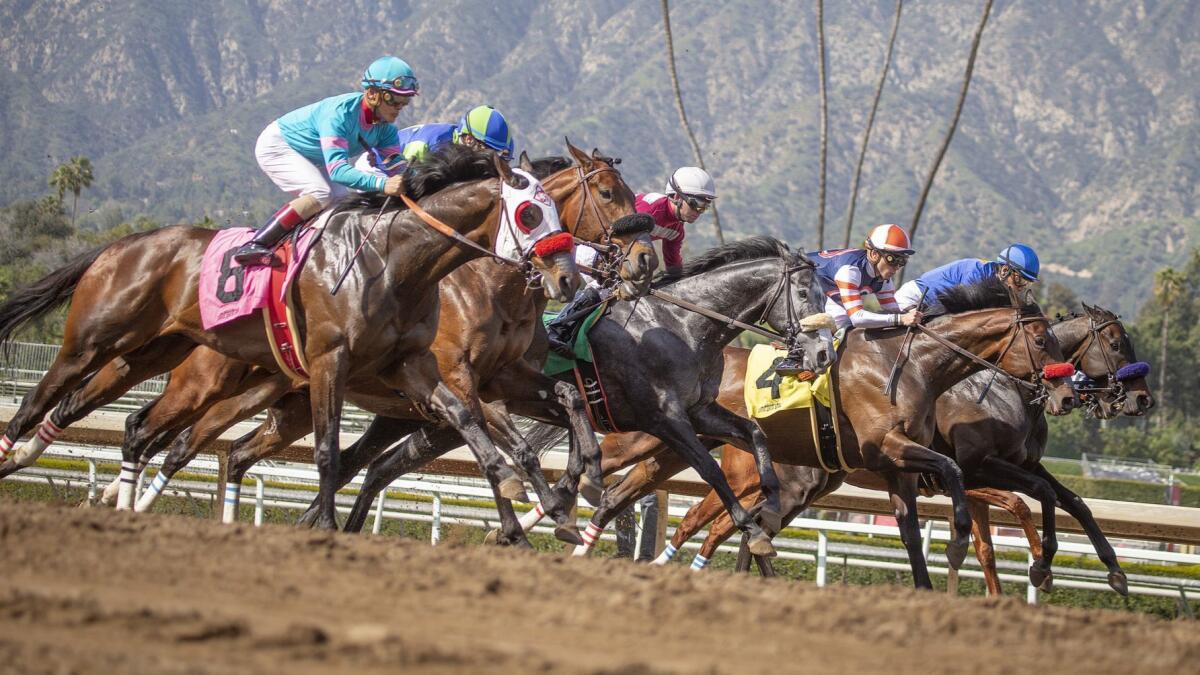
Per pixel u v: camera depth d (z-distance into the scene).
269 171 9.16
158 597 5.05
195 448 10.57
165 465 10.66
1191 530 14.05
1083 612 6.70
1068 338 14.01
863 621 5.69
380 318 8.33
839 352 10.80
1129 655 5.45
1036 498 11.81
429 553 6.59
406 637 4.63
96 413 16.81
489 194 8.46
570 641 4.83
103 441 15.16
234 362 10.00
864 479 12.15
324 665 4.17
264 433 10.76
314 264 8.45
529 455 9.59
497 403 10.02
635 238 9.56
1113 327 13.91
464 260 8.52
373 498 10.65
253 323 8.71
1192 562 14.05
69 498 16.59
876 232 11.00
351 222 8.55
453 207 8.47
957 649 5.28
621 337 10.18
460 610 5.23
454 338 9.39
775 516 9.97
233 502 10.78
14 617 4.56
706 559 12.05
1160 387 95.94
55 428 10.07
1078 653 5.40
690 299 10.26
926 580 10.49
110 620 4.60
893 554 15.18
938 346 10.89
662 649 4.82
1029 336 11.14
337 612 5.02
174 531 6.57
